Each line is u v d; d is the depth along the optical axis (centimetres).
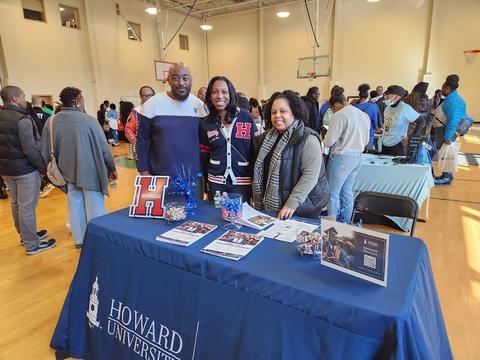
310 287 91
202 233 129
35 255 262
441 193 401
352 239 95
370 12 958
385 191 292
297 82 1105
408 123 348
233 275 102
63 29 815
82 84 877
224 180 191
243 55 1192
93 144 238
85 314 148
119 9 943
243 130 187
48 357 157
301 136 155
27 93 757
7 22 707
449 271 226
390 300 84
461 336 164
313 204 163
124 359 131
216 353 105
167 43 1105
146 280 125
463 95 923
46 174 243
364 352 81
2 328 178
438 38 907
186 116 196
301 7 1041
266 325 95
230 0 1117
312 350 88
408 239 122
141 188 155
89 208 251
